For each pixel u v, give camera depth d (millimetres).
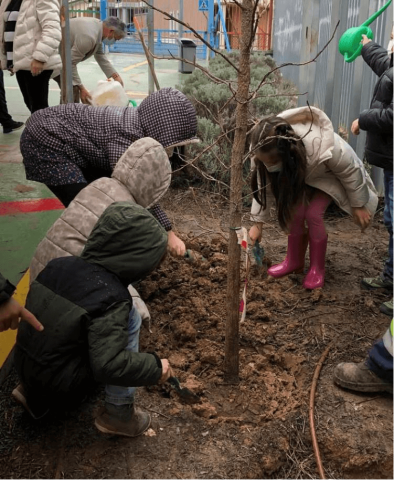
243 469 2311
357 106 5215
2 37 5594
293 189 3189
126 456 2355
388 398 2760
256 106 5496
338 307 3555
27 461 2318
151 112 2961
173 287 3637
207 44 2236
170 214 4906
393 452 2426
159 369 2180
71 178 3045
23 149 3139
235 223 2551
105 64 6934
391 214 3512
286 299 3619
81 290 2117
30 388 2283
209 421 2553
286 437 2484
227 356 2781
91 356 2047
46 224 4613
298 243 3695
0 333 3061
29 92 5785
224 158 5102
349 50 3691
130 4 16344
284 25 10531
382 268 4094
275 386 2814
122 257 2152
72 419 2539
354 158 3453
